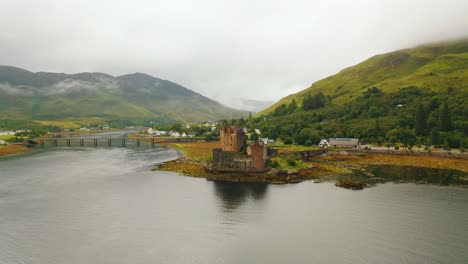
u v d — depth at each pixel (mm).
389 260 54938
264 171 123812
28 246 62062
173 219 75875
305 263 54500
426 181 111562
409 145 181875
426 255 56375
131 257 57406
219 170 126000
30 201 90688
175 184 111750
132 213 80188
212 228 70125
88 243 63188
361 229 68188
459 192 95812
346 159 164375
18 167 150500
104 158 184000
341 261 55000
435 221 71875
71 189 104625
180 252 59125
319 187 105562
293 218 75500
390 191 98125
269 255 57469
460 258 55062
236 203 88188
